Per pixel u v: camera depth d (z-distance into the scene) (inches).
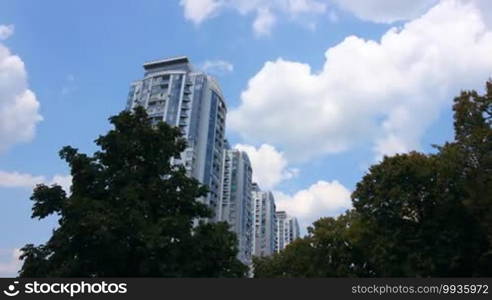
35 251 679.1
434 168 1270.9
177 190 788.6
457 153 1205.7
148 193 727.1
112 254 637.9
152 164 778.8
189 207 775.7
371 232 1407.5
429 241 1248.2
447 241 1187.9
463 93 1253.1
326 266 1716.3
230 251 754.2
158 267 656.4
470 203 1099.3
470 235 1215.6
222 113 4183.1
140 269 644.1
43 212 687.7
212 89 4077.3
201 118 3863.2
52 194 695.7
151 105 3954.2
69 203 642.2
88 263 647.8
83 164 735.7
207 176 3681.1
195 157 3654.0
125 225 637.3
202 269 708.7
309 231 1868.8
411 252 1230.3
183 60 4266.7
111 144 761.6
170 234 685.9
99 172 738.2
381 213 1336.1
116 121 797.2
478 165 1162.6
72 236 639.1
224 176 4532.5
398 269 1246.9
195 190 791.1
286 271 1953.7
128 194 683.4
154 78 4074.8
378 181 1387.8
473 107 1225.4
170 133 826.2
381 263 1305.4
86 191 724.7
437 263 1189.7
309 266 1769.2
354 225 1589.6
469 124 1222.9
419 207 1305.4
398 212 1302.9
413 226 1305.4
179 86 3966.5
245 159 4778.5
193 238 720.3
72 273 631.8
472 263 1210.0
